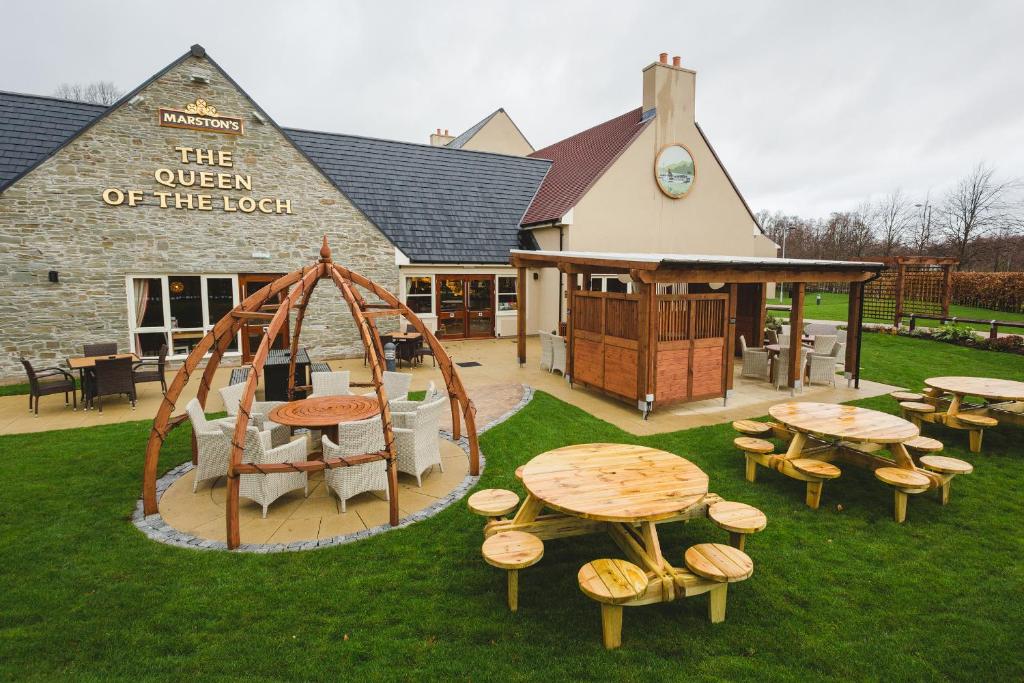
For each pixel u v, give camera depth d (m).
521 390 11.55
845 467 7.50
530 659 3.77
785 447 8.34
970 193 38.78
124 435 8.48
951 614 4.28
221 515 5.95
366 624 4.12
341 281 6.82
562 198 18.91
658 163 19.09
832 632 4.07
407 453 6.64
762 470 7.33
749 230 21.45
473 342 18.27
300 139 17.98
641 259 9.45
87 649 3.84
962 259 39.31
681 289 17.34
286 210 14.26
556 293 18.89
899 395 9.38
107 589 4.54
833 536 5.52
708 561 4.14
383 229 17.03
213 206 13.46
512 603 4.28
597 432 8.78
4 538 5.34
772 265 10.30
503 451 7.91
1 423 9.18
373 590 4.56
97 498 6.26
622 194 18.59
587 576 3.93
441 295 18.08
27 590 4.50
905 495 5.77
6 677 3.56
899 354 15.82
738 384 12.42
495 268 18.64
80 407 10.22
